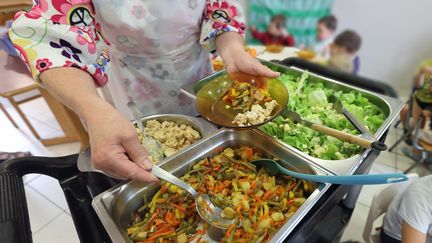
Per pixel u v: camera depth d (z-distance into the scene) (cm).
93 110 50
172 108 101
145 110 99
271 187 64
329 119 77
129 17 73
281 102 73
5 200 50
